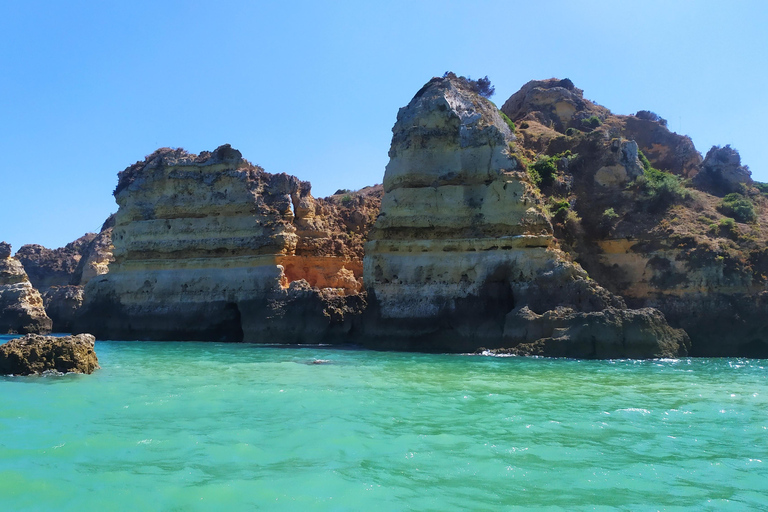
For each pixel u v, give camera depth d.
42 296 69.69
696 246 40.53
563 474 12.60
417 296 41.78
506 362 31.38
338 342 44.62
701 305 39.16
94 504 10.91
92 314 55.31
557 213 44.69
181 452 13.84
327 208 59.59
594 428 16.27
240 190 53.06
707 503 11.19
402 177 44.44
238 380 24.31
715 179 52.91
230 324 50.50
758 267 39.94
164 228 54.53
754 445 14.80
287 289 48.31
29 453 13.73
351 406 18.73
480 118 44.56
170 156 56.03
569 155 50.06
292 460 13.30
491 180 42.59
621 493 11.62
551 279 37.69
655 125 64.06
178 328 51.47
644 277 41.88
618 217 44.97
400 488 11.72
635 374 26.70
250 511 10.64
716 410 18.67
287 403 19.19
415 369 28.11
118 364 30.56
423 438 14.98
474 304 39.88
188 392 21.22
